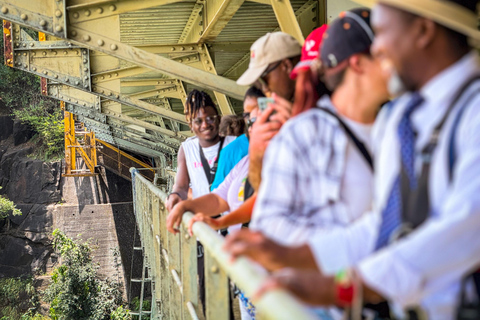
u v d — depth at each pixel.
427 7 1.08
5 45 8.58
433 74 1.15
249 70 2.16
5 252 30.03
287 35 2.17
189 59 8.98
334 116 1.40
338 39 1.38
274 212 1.39
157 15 8.28
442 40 1.13
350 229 1.24
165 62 5.64
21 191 31.06
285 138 1.42
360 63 1.37
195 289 2.75
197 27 8.62
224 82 5.83
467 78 1.12
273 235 1.37
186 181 3.52
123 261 29.59
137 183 10.89
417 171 1.13
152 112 9.93
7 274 29.92
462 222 0.99
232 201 2.75
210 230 1.88
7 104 35.62
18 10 5.20
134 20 8.54
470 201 0.99
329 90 1.64
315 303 1.10
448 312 1.11
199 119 3.22
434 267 1.02
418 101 1.18
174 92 12.05
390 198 1.17
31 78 35.94
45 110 35.34
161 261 4.46
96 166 30.61
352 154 1.38
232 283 2.53
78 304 22.58
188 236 2.83
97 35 5.35
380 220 1.18
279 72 2.12
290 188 1.39
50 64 8.72
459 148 1.07
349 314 1.11
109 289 26.31
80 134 31.17
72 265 23.81
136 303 26.11
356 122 1.40
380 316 1.42
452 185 1.05
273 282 1.08
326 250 1.22
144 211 7.78
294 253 1.23
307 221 1.36
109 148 31.45
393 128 1.20
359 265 1.08
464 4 1.08
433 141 1.11
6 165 32.66
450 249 1.01
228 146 3.14
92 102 13.41
